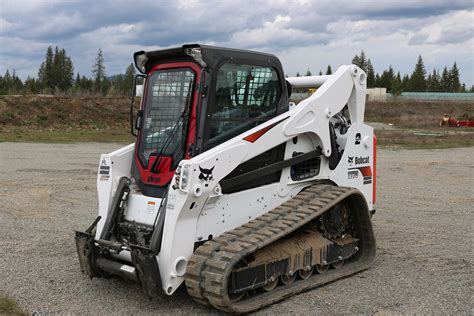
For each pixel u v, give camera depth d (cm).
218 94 542
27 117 3216
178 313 505
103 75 8906
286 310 512
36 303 530
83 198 1112
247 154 541
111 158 587
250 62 570
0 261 674
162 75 579
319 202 588
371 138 711
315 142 631
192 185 491
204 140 530
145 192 571
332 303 530
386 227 884
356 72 676
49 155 1888
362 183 702
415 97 8125
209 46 535
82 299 543
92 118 3422
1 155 1861
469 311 513
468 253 724
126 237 561
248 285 510
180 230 501
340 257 625
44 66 8581
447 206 1071
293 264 562
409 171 1598
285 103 612
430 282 600
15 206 1022
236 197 550
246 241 504
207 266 482
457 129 3759
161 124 572
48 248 738
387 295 555
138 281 501
